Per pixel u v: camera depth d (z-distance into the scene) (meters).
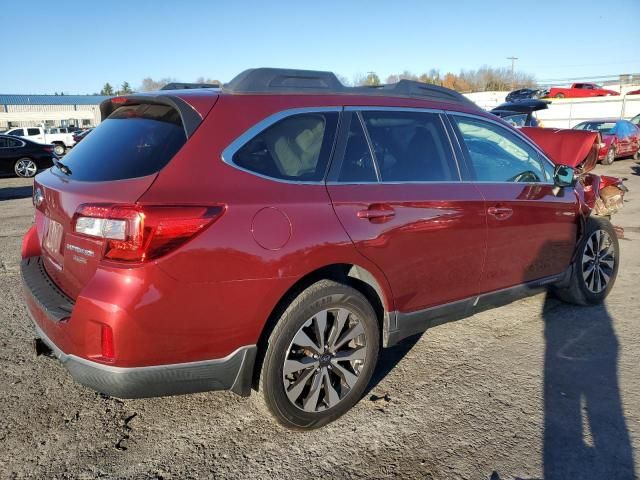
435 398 3.35
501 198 3.79
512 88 72.44
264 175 2.77
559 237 4.38
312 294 2.83
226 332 2.59
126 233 2.35
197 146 2.65
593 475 2.64
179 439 2.92
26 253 3.43
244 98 2.90
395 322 3.29
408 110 3.51
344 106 3.21
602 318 4.68
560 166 4.37
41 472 2.63
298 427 2.95
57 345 2.59
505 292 4.00
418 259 3.29
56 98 75.88
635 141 20.62
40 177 3.39
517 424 3.07
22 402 3.24
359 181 3.11
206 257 2.47
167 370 2.50
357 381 3.11
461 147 3.71
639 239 7.62
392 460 2.75
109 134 3.05
